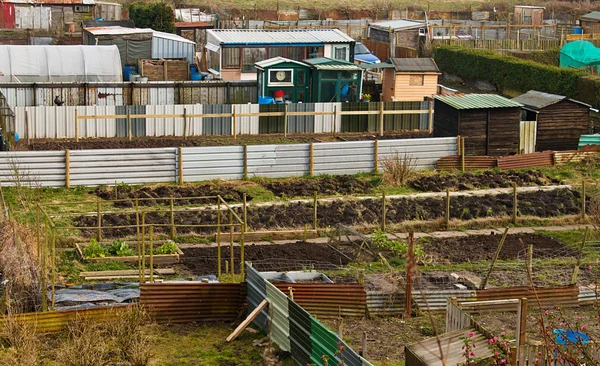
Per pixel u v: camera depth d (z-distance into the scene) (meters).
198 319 20.62
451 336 16.59
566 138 39.00
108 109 39.38
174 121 40.41
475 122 37.50
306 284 20.59
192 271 24.30
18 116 38.31
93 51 46.38
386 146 35.62
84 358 17.73
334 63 44.91
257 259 25.36
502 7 85.19
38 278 21.44
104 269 24.17
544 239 28.17
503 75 55.72
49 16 65.12
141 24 61.72
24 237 23.98
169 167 33.25
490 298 21.47
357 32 71.12
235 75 48.69
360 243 26.61
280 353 19.03
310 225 28.55
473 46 63.72
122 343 18.56
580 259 25.38
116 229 27.02
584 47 58.81
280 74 44.12
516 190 31.83
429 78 47.41
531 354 15.77
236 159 33.94
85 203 29.12
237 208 29.73
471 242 27.69
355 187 33.31
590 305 21.94
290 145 34.41
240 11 76.62
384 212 28.58
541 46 64.38
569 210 31.06
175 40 51.62
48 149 37.16
